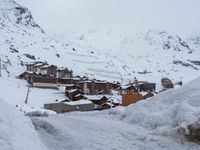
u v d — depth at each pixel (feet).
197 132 32.07
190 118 33.37
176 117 35.65
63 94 243.40
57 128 30.53
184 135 32.73
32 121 31.65
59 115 48.19
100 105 201.77
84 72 446.19
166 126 36.42
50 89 271.69
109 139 31.35
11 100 175.52
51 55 483.51
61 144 26.91
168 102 41.78
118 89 307.58
